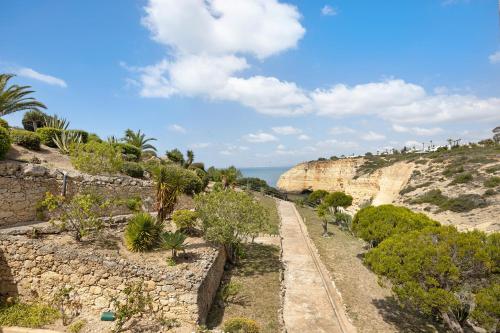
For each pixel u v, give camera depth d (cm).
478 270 923
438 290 873
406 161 5153
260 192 5138
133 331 893
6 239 1052
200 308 962
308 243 2152
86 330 884
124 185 1812
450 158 4603
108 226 1427
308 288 1355
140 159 3014
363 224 1855
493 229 2362
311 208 4312
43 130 2417
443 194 3544
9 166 1302
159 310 959
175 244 1152
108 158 1977
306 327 1031
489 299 799
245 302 1166
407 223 1681
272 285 1341
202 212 1480
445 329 1064
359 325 1066
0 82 2109
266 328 985
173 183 1457
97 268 1007
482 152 4606
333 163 7588
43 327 899
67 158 2162
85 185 1595
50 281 1023
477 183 3438
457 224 2750
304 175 8169
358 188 5831
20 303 1012
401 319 1124
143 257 1180
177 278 974
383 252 1098
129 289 937
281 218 3119
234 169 4212
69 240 1216
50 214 1412
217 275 1287
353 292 1351
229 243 1508
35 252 1038
